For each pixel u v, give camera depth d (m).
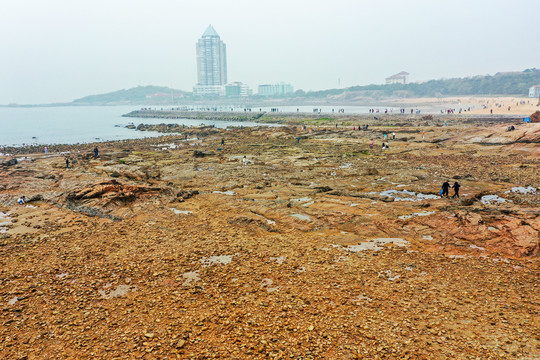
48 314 16.41
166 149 80.56
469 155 60.44
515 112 147.88
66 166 55.28
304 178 46.38
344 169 51.62
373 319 15.58
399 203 34.03
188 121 196.50
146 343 14.13
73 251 23.95
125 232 27.69
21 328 15.27
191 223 29.75
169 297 17.91
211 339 14.38
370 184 42.09
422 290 18.17
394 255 22.73
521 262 21.28
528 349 13.22
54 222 29.94
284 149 73.62
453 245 23.98
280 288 18.66
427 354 13.15
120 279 19.97
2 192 38.88
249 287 18.80
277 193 38.28
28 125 180.12
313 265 21.41
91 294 18.31
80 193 34.34
